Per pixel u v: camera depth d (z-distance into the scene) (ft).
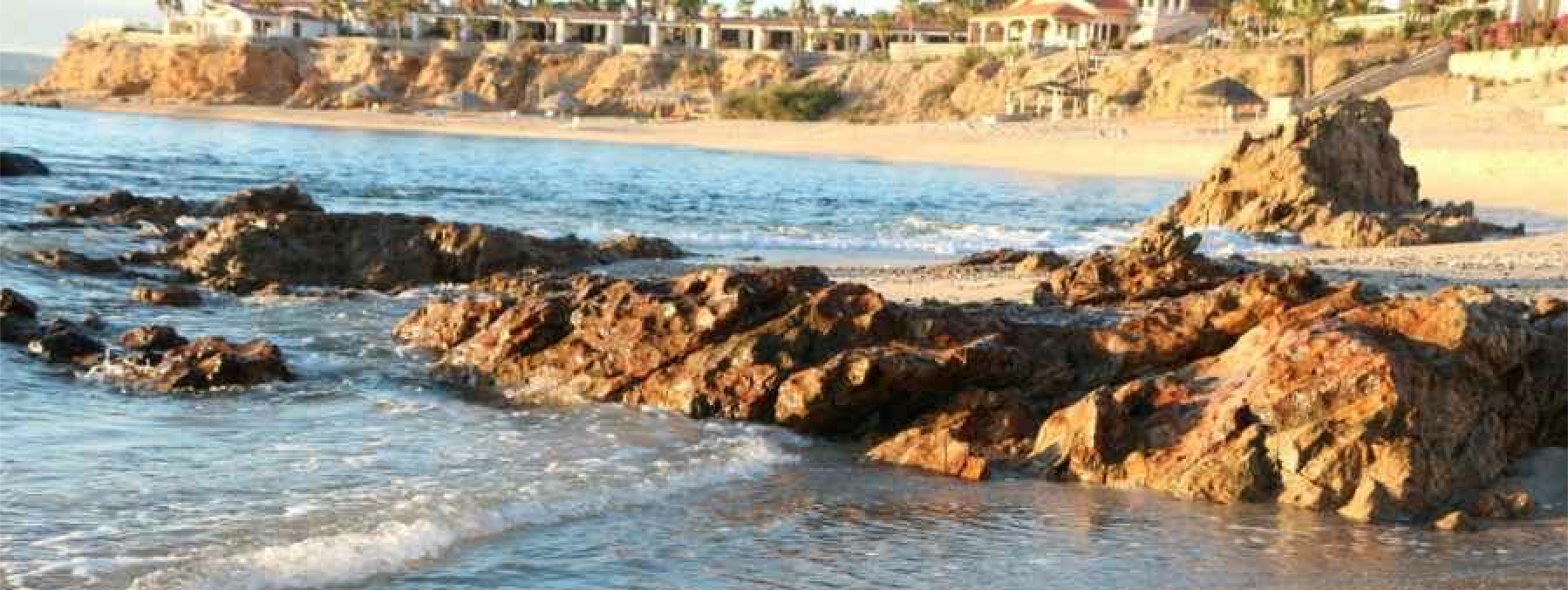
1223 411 46.11
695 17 551.18
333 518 39.04
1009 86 406.41
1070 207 179.73
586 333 57.21
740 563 37.40
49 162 191.21
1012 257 103.14
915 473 47.60
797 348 53.67
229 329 68.90
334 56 509.76
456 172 214.69
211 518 38.73
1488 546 40.27
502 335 58.44
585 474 44.93
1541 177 198.08
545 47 503.20
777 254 114.73
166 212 110.93
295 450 46.78
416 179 194.59
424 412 52.95
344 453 46.60
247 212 109.70
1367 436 44.04
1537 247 105.91
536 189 183.52
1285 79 341.21
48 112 417.69
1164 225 85.92
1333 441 44.37
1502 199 180.55
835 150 313.53
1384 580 37.11
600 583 35.37
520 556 37.14
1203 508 43.75
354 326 69.87
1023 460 48.39
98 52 538.88
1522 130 240.12
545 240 97.09
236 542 36.78
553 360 57.21
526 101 493.36
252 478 43.04
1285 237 123.54
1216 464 45.01
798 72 469.98
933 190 204.33
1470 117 255.29
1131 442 47.37
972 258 103.24
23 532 36.86
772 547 38.88
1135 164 261.03
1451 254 102.42
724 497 43.65
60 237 98.37
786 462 48.34
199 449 46.62
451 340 63.10
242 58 503.61
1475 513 43.21
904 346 52.80
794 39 549.95
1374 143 138.00
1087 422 47.42
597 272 93.15
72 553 35.37
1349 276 84.07
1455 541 40.73
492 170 222.48
